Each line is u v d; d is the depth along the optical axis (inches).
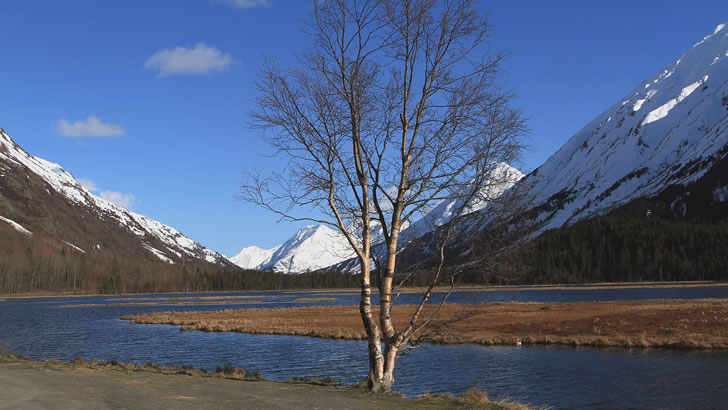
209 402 504.4
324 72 601.9
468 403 552.1
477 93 576.1
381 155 610.2
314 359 1357.0
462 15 573.6
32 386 565.0
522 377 1072.8
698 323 1587.1
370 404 519.8
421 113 598.9
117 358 1398.9
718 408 808.9
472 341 1561.3
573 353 1337.4
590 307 2466.8
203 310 3757.4
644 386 957.2
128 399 502.9
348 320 2343.8
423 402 543.5
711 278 7258.9
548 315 2127.2
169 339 1836.9
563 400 881.5
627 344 1408.7
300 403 514.3
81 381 614.2
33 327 2389.3
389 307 619.5
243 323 2299.5
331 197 606.9
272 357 1395.2
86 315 3302.2
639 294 4168.3
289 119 597.3
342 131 606.2
